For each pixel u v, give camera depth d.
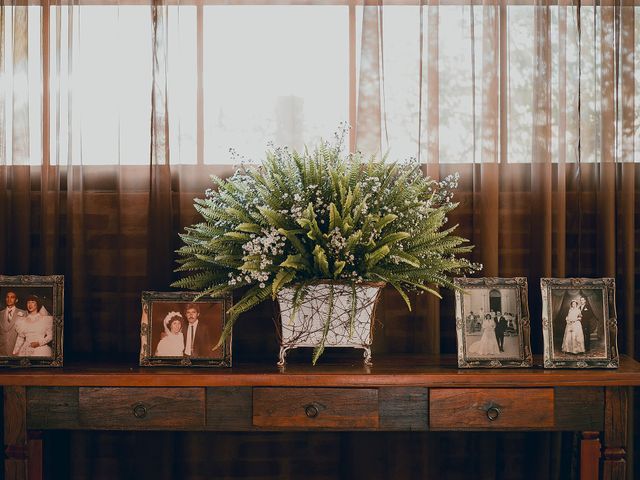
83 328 2.72
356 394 2.26
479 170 2.71
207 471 2.76
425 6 2.71
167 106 2.69
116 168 2.72
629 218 2.71
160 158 2.67
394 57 2.73
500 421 2.26
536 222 2.70
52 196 2.71
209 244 2.37
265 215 2.26
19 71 2.69
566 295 2.41
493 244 2.68
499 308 2.41
